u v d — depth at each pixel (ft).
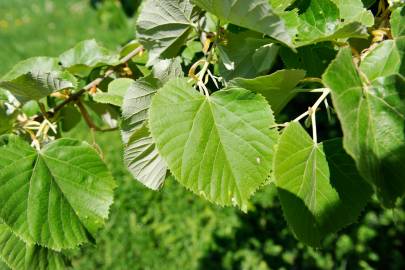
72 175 1.61
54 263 1.78
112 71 1.99
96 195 1.61
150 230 5.59
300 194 1.34
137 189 6.02
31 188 1.58
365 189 1.40
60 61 2.10
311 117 1.40
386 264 4.86
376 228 5.09
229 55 1.58
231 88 1.42
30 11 18.54
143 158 1.56
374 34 1.49
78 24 15.79
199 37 1.76
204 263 5.17
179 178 1.36
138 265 5.30
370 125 1.25
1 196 1.54
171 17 1.65
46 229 1.56
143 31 1.67
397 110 1.26
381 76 1.32
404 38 1.36
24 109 1.98
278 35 1.33
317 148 1.38
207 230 5.49
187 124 1.38
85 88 1.95
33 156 1.60
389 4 1.55
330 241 5.11
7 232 1.67
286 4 1.52
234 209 5.62
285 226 5.35
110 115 2.09
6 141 1.60
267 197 5.65
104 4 6.48
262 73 1.61
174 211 5.78
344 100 1.21
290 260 5.08
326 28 1.54
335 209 1.39
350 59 1.26
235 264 5.12
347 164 1.39
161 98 1.40
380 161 1.24
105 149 6.78
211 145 1.38
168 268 5.22
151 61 1.72
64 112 2.02
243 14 1.35
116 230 5.66
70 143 1.63
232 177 1.37
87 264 5.36
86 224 1.60
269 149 1.37
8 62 12.53
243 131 1.38
